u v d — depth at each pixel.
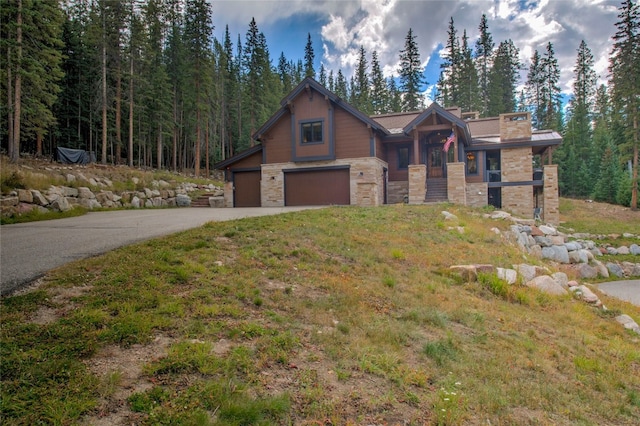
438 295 6.21
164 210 16.62
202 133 38.47
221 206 22.61
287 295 5.07
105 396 2.63
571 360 4.83
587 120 42.03
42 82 20.72
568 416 3.46
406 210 13.34
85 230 8.60
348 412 2.92
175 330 3.67
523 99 50.31
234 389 2.88
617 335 6.43
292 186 20.73
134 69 31.61
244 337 3.77
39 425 2.30
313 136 20.14
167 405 2.62
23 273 4.77
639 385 4.43
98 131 35.38
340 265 6.77
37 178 14.43
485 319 5.65
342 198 19.75
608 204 30.31
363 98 48.97
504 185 20.70
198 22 30.72
